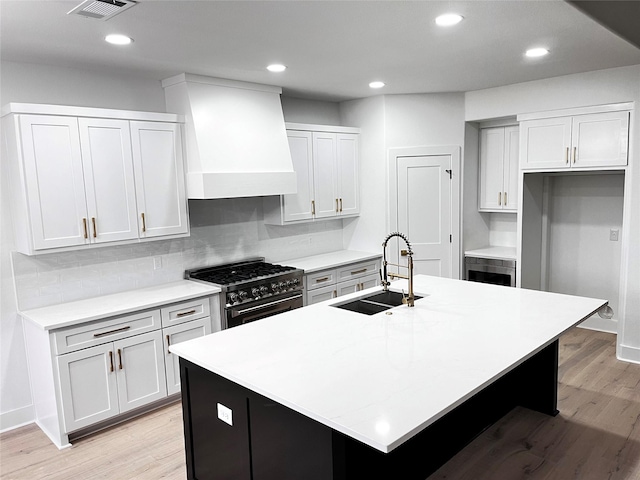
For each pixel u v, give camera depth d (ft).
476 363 6.80
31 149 10.14
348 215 17.49
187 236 13.07
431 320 8.81
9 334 11.14
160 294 12.17
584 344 15.69
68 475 9.46
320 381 6.39
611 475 9.05
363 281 17.06
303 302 15.08
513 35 9.95
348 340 7.91
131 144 11.69
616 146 13.62
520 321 8.65
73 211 10.82
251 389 6.43
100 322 10.64
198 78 12.67
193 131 12.56
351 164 17.38
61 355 10.14
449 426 9.54
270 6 7.90
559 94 14.48
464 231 17.44
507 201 17.22
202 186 12.30
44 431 11.13
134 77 12.71
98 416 10.76
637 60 12.42
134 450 10.28
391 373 6.55
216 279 13.41
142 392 11.44
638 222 13.47
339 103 18.16
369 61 11.73
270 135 14.20
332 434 5.89
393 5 8.06
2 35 8.97
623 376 13.23
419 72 13.17
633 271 13.75
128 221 11.76
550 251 17.69
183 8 7.86
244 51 10.52
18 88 10.91
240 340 8.14
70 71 11.62
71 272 11.77
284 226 16.66
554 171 14.89
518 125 16.56
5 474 9.55
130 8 7.78
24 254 11.02
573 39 10.36
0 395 11.17
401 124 16.76
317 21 8.71
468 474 9.18
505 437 10.45
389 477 7.73
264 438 6.88
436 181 16.99
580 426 10.81
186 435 8.35
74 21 8.30
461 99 16.62
